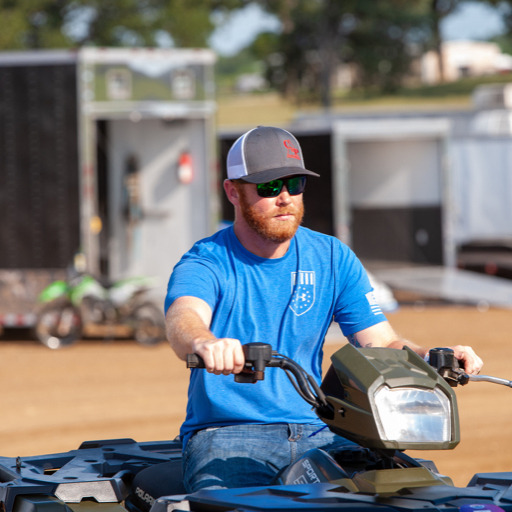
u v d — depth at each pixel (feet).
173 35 305.32
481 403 68.54
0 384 78.02
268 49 397.80
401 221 144.56
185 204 111.34
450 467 51.72
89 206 99.91
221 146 137.08
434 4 436.35
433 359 23.08
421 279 135.03
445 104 482.28
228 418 24.32
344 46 410.72
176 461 27.17
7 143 100.89
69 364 87.76
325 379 22.66
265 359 20.65
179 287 24.00
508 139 151.74
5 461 28.84
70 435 59.41
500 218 152.97
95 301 97.40
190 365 20.58
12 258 100.37
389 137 131.03
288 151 24.34
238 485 22.81
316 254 25.66
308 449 23.81
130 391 74.13
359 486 20.59
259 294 24.84
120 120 112.27
